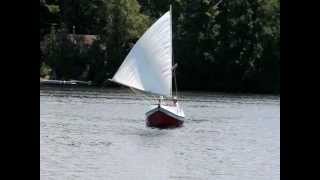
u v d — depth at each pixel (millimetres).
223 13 169750
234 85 167000
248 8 169500
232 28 168375
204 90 166750
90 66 161625
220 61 166625
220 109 108812
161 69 84625
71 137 67375
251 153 60406
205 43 167500
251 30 167875
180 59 166500
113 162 52219
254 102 128125
